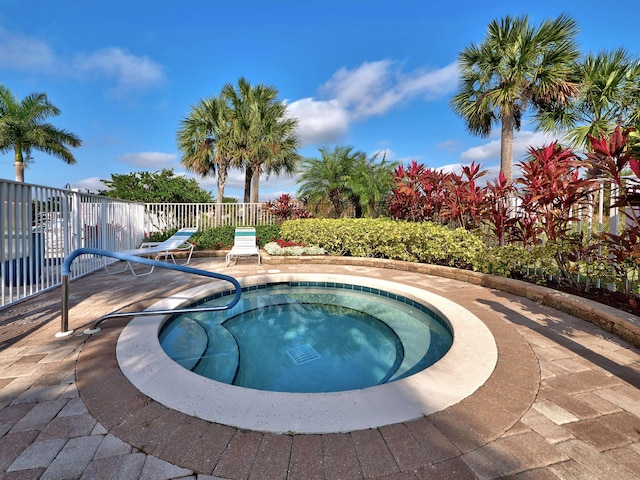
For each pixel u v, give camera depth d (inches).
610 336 115.1
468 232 231.8
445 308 145.9
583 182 148.5
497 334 116.8
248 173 606.2
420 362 112.1
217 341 133.2
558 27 345.7
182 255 334.6
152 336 111.6
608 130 325.1
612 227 157.8
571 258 160.1
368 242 292.2
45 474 52.1
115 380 82.2
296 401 72.2
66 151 826.8
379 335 141.7
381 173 503.2
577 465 54.6
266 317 165.8
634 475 52.5
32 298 165.6
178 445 58.9
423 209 299.9
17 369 88.5
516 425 65.3
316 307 181.9
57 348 102.5
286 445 58.8
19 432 62.5
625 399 75.5
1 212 146.5
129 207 333.7
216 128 545.0
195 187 777.6
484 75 385.7
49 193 187.6
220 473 52.6
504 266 196.4
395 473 52.5
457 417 67.5
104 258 266.8
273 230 402.3
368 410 69.1
